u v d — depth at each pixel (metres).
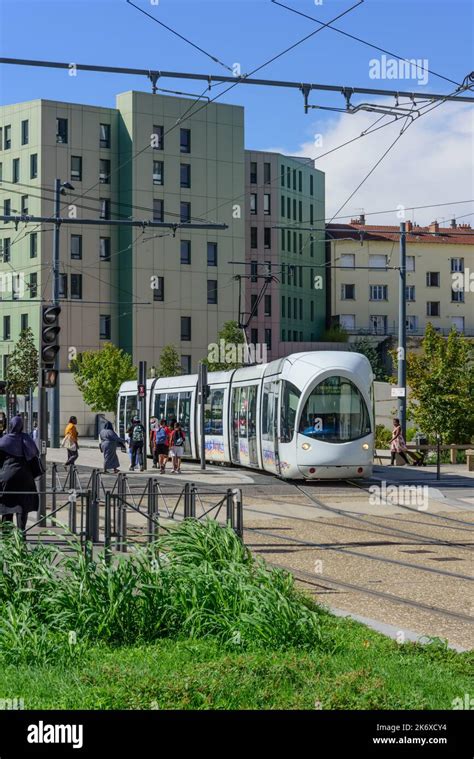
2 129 81.69
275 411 30.98
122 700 7.07
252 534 18.34
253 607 9.23
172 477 32.66
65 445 34.69
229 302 85.19
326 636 9.09
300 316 99.56
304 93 18.19
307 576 13.55
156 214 81.50
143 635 9.11
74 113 79.75
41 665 8.11
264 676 7.69
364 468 29.45
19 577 9.48
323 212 105.06
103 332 81.38
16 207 80.69
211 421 39.53
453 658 8.59
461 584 12.93
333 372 29.62
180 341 83.00
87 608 9.05
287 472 29.98
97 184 80.44
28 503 15.38
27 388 68.56
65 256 79.38
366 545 16.86
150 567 9.89
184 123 82.50
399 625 10.42
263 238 96.31
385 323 98.56
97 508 16.31
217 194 84.00
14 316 80.94
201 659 8.41
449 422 40.84
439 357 41.22
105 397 71.50
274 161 96.88
